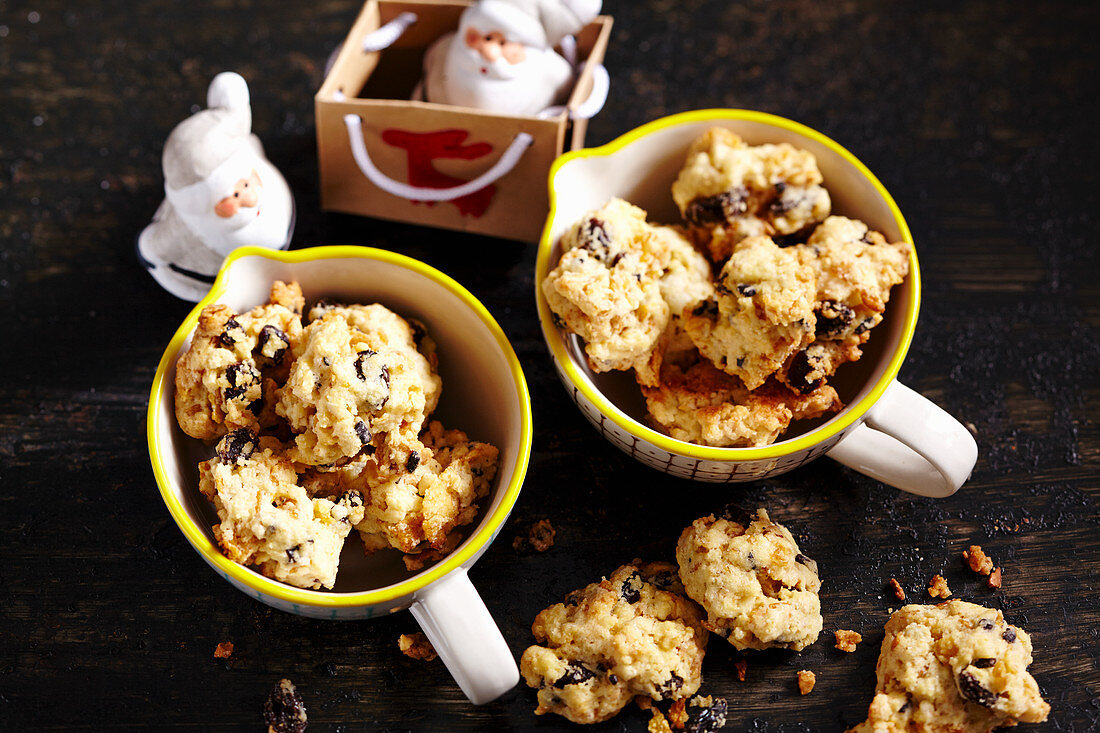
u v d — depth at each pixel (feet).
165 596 2.15
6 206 2.36
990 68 2.49
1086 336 2.32
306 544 2.00
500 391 2.13
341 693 2.11
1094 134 2.45
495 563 2.18
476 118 2.21
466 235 2.37
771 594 2.10
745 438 2.08
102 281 2.32
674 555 2.19
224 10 2.50
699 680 2.10
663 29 2.51
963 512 2.22
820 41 2.51
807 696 2.11
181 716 2.10
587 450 2.24
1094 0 2.53
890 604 2.16
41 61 2.46
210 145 2.12
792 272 2.06
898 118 2.45
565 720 2.10
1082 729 2.10
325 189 2.33
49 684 2.11
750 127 2.19
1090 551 2.20
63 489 2.20
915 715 2.05
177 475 2.05
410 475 2.07
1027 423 2.27
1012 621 2.16
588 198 2.19
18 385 2.26
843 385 2.17
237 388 2.04
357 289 2.15
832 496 2.22
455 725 2.10
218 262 2.23
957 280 2.35
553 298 2.08
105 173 2.39
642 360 2.11
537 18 2.23
